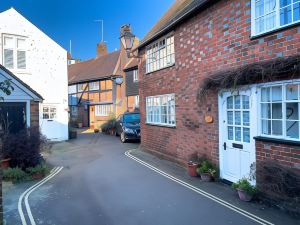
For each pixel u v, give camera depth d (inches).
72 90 1397.6
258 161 265.1
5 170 362.6
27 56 704.4
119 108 1138.7
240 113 293.7
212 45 340.8
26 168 384.2
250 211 238.7
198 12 369.7
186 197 279.6
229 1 309.3
